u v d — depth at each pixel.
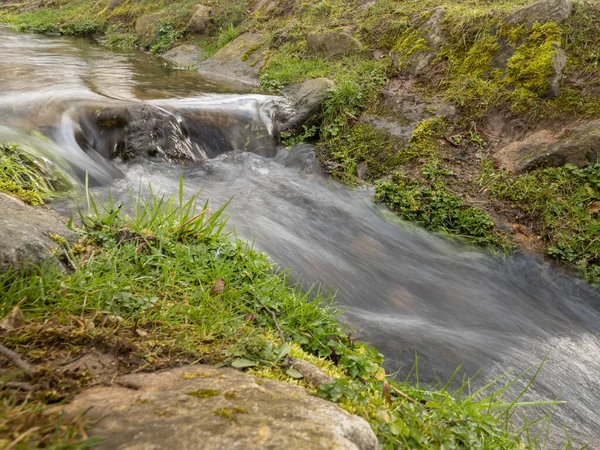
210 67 10.14
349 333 3.32
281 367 2.22
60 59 9.99
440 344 3.50
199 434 1.43
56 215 3.64
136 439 1.38
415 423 2.20
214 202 5.02
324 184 6.08
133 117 5.87
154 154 5.86
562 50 6.26
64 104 5.82
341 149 6.60
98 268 2.78
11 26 15.32
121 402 1.61
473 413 2.43
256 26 10.95
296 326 2.94
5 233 2.45
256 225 4.67
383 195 5.79
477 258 4.96
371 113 6.99
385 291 4.23
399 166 6.14
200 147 6.34
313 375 2.18
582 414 2.99
